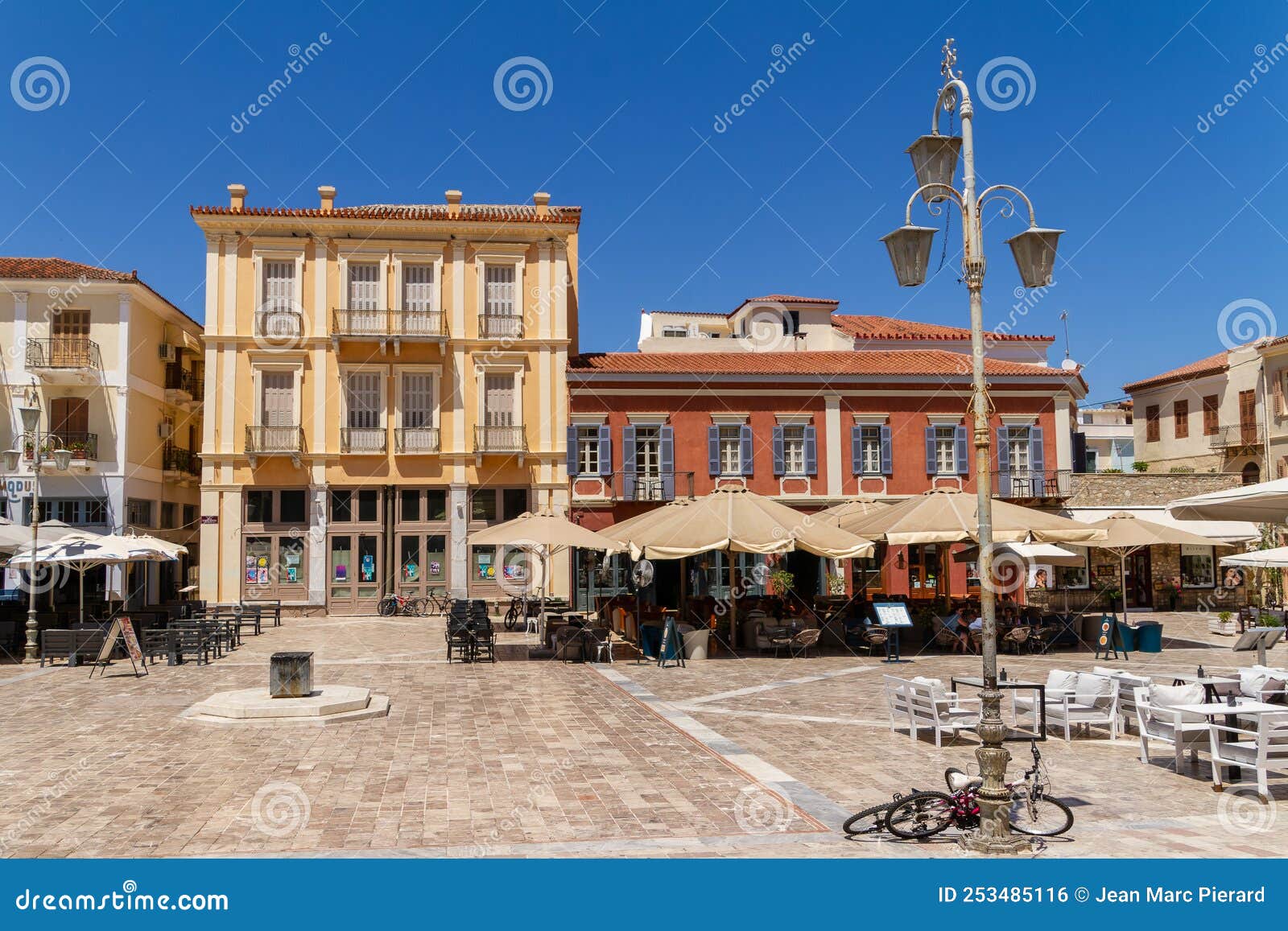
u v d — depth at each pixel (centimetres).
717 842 731
